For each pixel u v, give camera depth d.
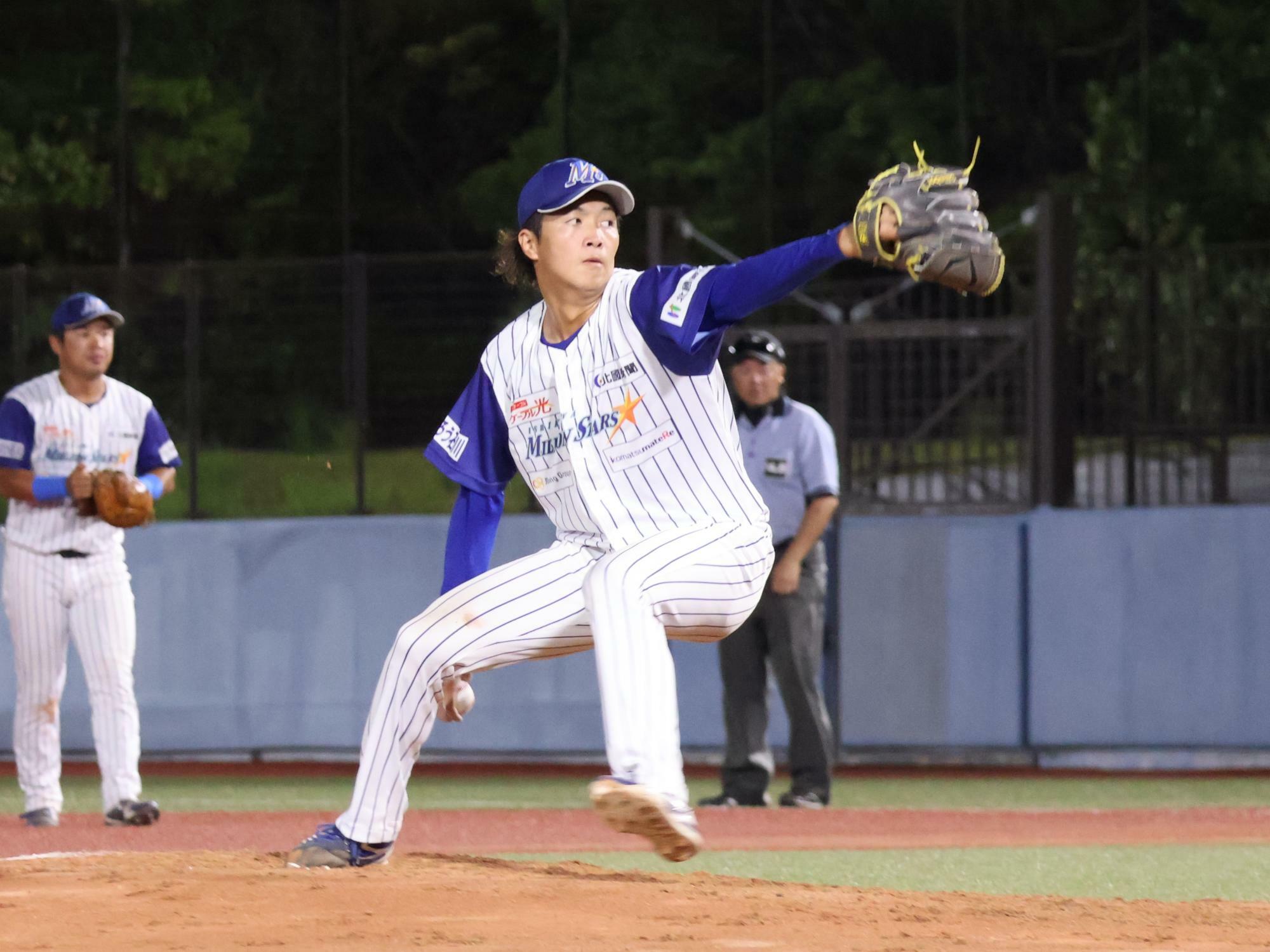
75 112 86.00
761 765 31.72
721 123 84.06
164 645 44.22
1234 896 20.20
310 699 43.94
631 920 13.47
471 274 49.16
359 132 89.00
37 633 27.14
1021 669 42.62
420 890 14.68
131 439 27.72
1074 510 42.47
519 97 90.75
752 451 30.89
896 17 82.12
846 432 43.47
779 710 42.66
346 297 47.00
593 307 15.31
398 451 56.53
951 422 44.12
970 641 42.78
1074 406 43.72
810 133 81.56
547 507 16.19
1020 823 29.56
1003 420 43.84
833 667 41.47
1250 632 41.31
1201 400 44.91
